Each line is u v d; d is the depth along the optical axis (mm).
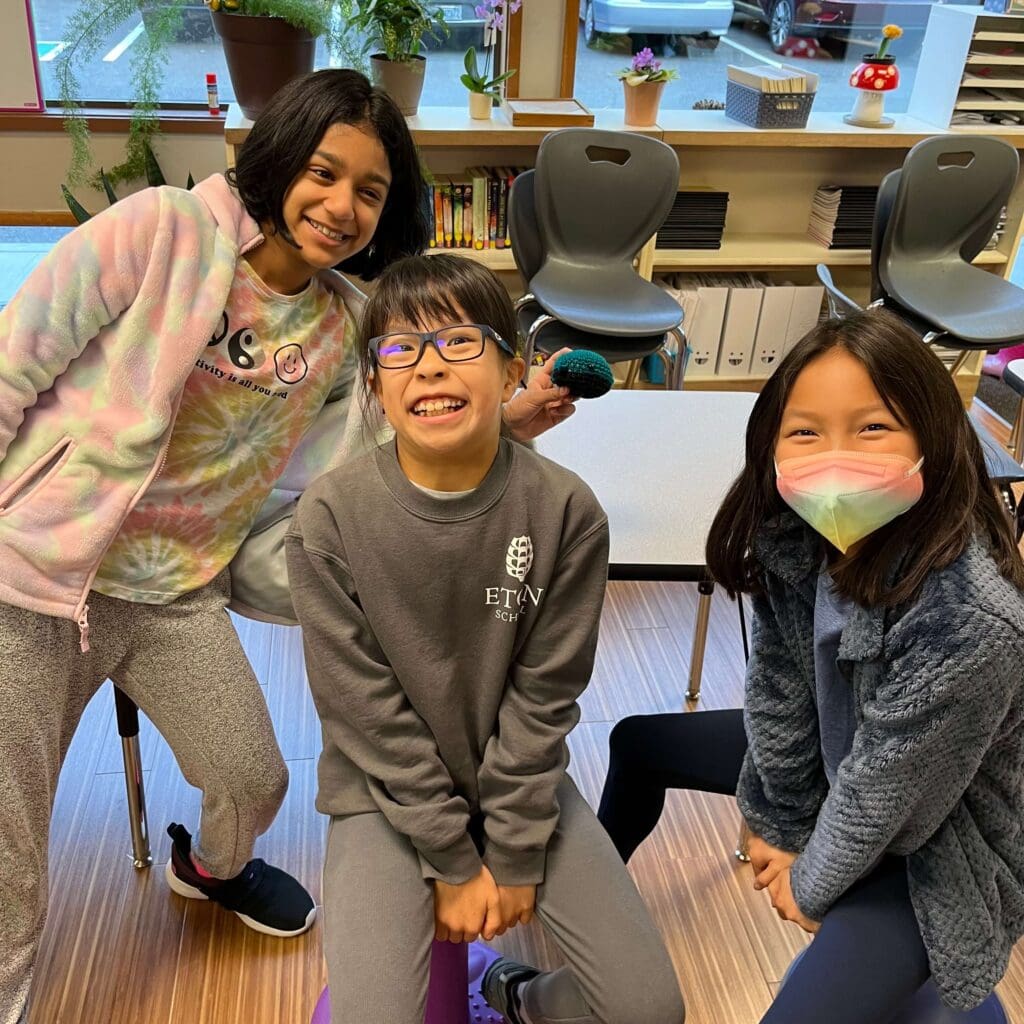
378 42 2893
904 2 3371
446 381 970
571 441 1665
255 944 1523
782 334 3326
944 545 964
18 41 3049
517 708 1104
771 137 2979
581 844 1118
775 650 1168
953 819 1033
